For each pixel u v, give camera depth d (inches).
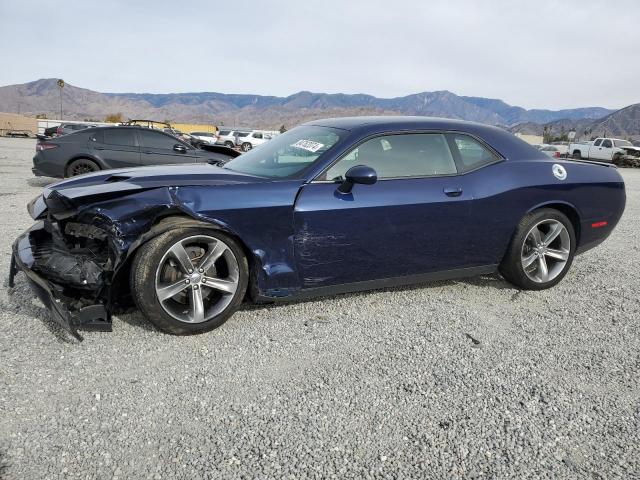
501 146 166.9
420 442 89.7
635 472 84.0
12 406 95.7
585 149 1325.0
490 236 159.9
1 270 174.7
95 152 384.8
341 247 138.9
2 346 119.2
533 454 87.6
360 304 156.4
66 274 120.0
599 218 179.5
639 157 1192.8
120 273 121.5
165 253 120.6
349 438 90.1
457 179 153.9
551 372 117.6
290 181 134.9
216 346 124.3
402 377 112.7
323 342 129.0
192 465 81.6
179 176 134.6
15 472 78.3
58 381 105.3
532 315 153.5
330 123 161.8
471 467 83.7
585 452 88.7
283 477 79.4
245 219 127.0
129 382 106.2
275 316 144.3
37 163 380.8
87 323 117.6
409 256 149.0
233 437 89.3
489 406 102.0
